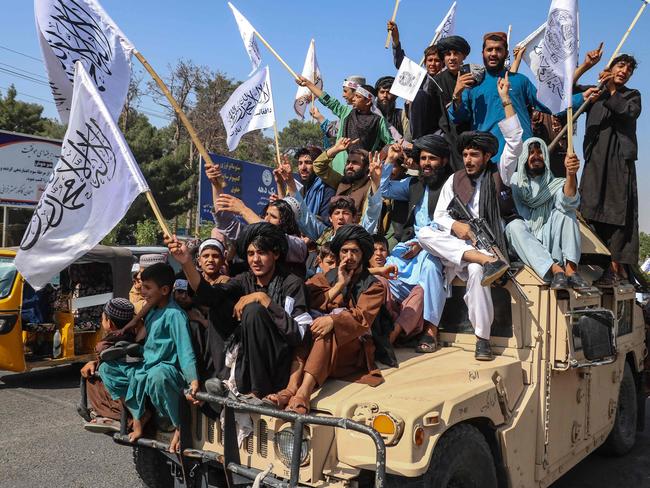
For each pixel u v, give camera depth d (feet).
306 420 9.62
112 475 18.29
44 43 12.63
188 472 12.40
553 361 13.28
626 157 17.53
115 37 13.50
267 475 10.56
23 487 17.39
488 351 12.65
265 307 11.06
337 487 9.95
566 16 15.25
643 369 19.95
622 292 17.46
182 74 143.74
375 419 9.80
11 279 28.45
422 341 13.32
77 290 31.60
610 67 17.56
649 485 17.28
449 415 10.19
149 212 115.24
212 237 15.21
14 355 28.25
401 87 18.74
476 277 12.71
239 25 20.67
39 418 24.41
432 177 15.16
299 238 13.83
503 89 15.07
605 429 16.74
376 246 14.15
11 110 123.54
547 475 13.44
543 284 13.14
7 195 56.24
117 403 13.47
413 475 9.34
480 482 11.03
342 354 11.44
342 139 19.03
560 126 20.24
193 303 12.75
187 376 11.80
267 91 19.30
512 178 14.98
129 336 12.85
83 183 11.85
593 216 17.75
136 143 118.73
